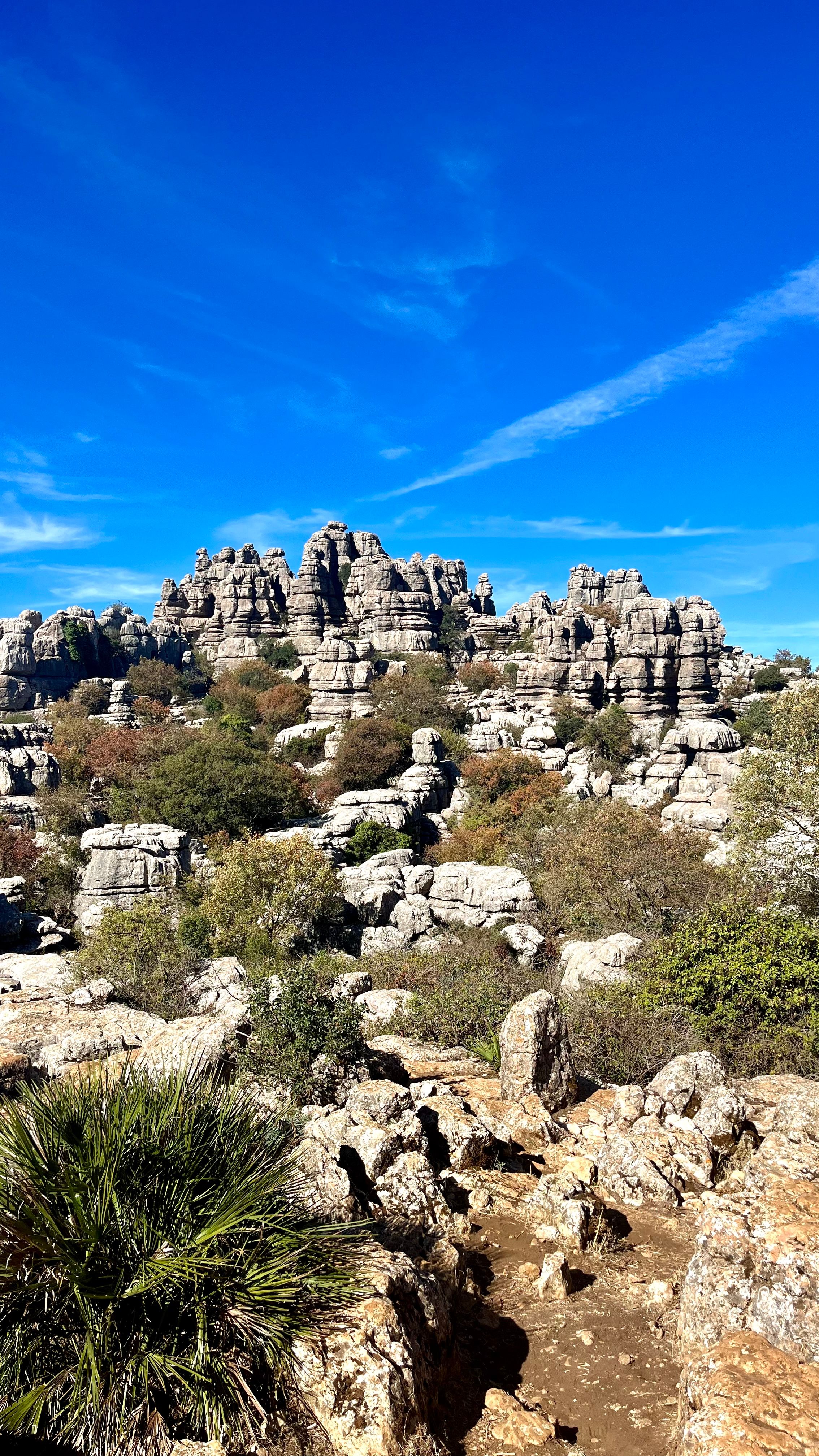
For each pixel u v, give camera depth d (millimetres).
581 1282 6836
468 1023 16125
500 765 58875
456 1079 11492
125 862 39781
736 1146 9031
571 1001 17656
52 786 56219
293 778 55656
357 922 38750
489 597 133625
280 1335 4883
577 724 75750
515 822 50688
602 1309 6461
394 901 39219
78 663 93250
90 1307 4648
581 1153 9117
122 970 21781
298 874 35344
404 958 29344
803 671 106875
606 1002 16875
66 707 82688
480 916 36875
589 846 35000
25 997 17969
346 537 125250
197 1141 5633
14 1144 5305
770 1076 10758
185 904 36875
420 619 102000
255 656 102438
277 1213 5492
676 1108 10211
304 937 35031
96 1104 5688
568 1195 7832
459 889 38000
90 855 43188
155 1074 6414
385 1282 5438
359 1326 5062
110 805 54156
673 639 84688
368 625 102750
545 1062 10430
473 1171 8633
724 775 54750
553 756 63531
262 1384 4844
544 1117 9609
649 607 84938
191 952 23609
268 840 41688
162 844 41375
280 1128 6645
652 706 81688
